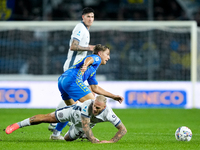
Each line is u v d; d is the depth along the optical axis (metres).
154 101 50.56
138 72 62.62
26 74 62.69
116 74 62.34
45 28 55.16
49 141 20.75
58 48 63.12
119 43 63.00
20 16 73.50
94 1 75.62
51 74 62.12
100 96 17.62
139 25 51.72
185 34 60.19
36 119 19.42
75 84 21.17
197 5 75.31
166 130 28.83
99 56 22.14
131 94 50.59
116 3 75.69
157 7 75.31
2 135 23.86
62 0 75.12
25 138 22.39
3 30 61.84
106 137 23.94
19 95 49.81
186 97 50.50
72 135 19.73
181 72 60.84
